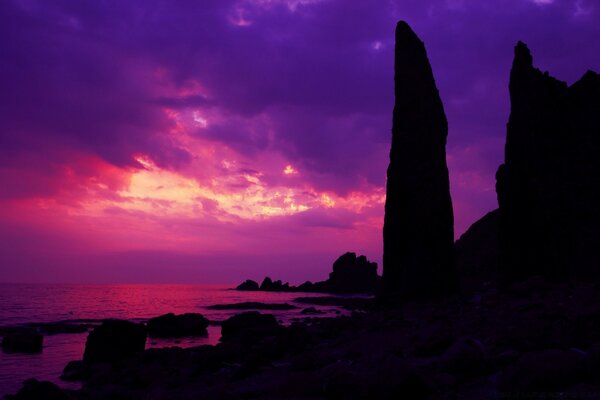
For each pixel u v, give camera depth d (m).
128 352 25.25
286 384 10.78
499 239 27.89
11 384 19.38
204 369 18.14
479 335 13.31
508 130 28.31
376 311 29.77
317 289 164.75
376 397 8.56
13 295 117.25
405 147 31.44
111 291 166.25
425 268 29.09
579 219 24.36
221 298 117.12
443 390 8.89
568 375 7.73
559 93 27.62
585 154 25.69
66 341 35.12
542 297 18.09
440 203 30.22
